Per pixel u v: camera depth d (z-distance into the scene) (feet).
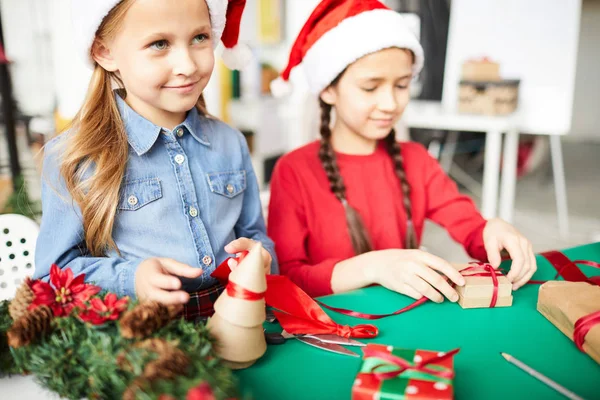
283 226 3.84
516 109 8.18
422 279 2.61
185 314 2.97
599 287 2.42
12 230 3.35
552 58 8.55
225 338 1.98
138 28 2.45
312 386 1.94
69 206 2.75
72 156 2.74
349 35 3.57
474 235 3.62
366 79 3.57
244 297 1.97
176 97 2.62
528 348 2.17
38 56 8.12
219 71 9.67
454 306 2.56
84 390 1.74
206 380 1.55
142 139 2.89
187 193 2.99
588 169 13.99
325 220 3.92
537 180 12.85
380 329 2.34
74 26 2.74
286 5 10.97
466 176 12.28
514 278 2.78
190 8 2.47
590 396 1.87
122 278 2.37
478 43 9.10
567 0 8.36
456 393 1.87
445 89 9.34
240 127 10.13
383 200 4.02
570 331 2.22
